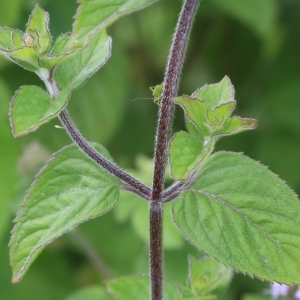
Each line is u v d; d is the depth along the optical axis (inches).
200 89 12.0
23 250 11.8
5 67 19.9
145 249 16.8
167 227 15.7
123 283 13.4
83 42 11.4
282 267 11.5
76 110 19.9
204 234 11.7
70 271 20.5
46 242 11.7
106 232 20.1
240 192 11.7
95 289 16.8
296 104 21.8
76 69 12.0
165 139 11.5
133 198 16.7
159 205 11.8
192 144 11.2
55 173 12.1
